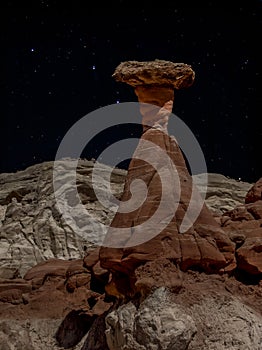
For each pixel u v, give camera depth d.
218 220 13.54
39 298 14.85
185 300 10.75
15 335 13.74
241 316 10.86
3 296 15.05
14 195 26.14
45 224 23.95
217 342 10.39
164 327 10.08
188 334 10.16
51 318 14.34
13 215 24.84
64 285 15.16
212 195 27.78
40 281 15.41
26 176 26.84
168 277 10.80
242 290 11.80
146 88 12.62
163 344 9.98
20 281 15.38
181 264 11.20
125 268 11.32
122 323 10.64
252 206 13.34
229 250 11.84
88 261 15.02
